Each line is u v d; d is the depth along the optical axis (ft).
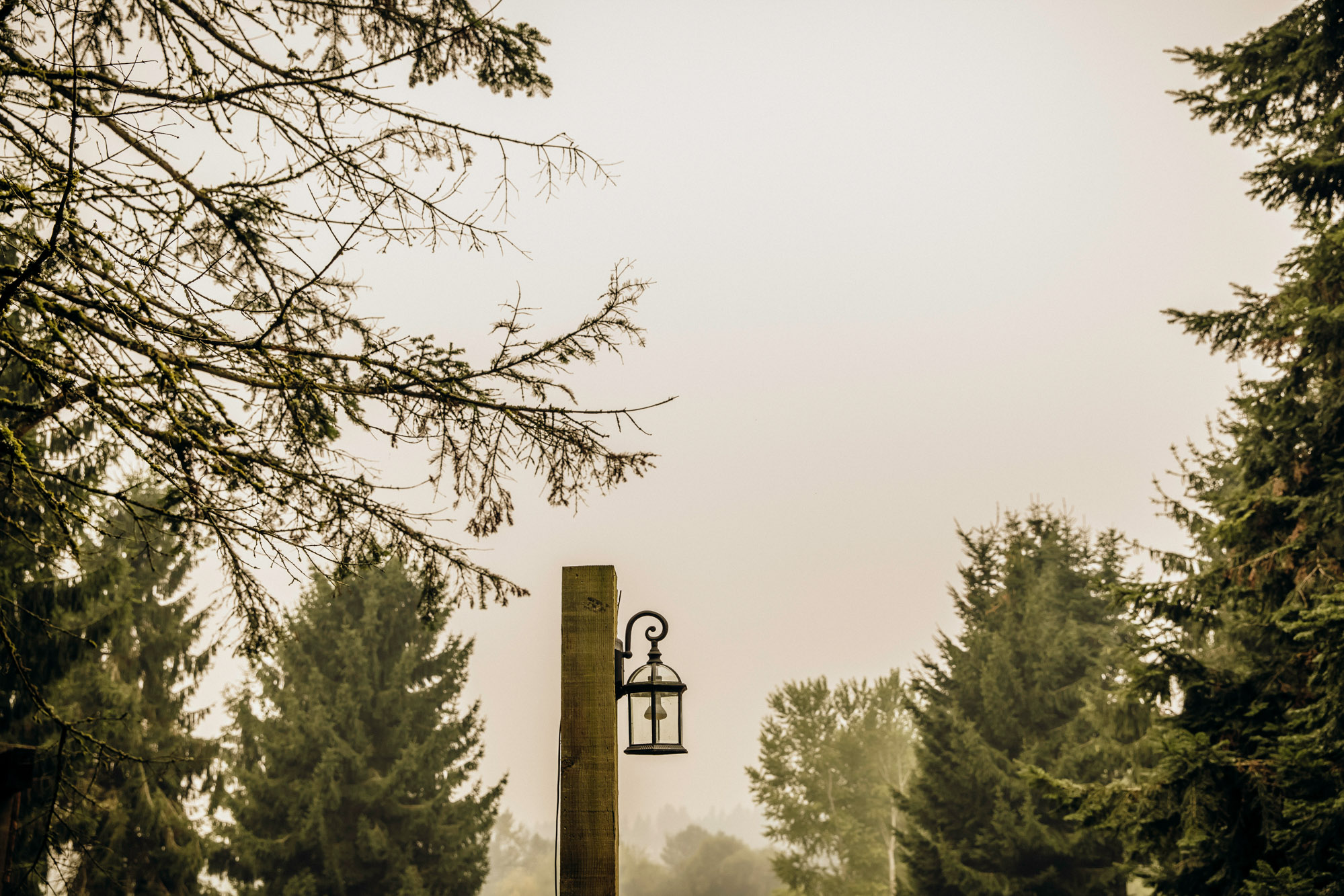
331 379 17.31
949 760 81.00
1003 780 75.41
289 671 86.17
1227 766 33.47
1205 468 63.52
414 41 18.03
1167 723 38.63
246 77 16.02
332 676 86.38
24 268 12.79
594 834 14.03
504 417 18.30
